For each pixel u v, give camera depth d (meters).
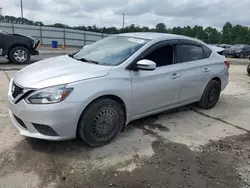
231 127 4.14
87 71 3.05
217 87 4.94
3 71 7.89
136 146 3.29
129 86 3.27
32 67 3.48
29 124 2.83
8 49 9.73
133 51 3.49
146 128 3.87
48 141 3.25
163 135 3.66
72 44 33.12
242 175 2.80
